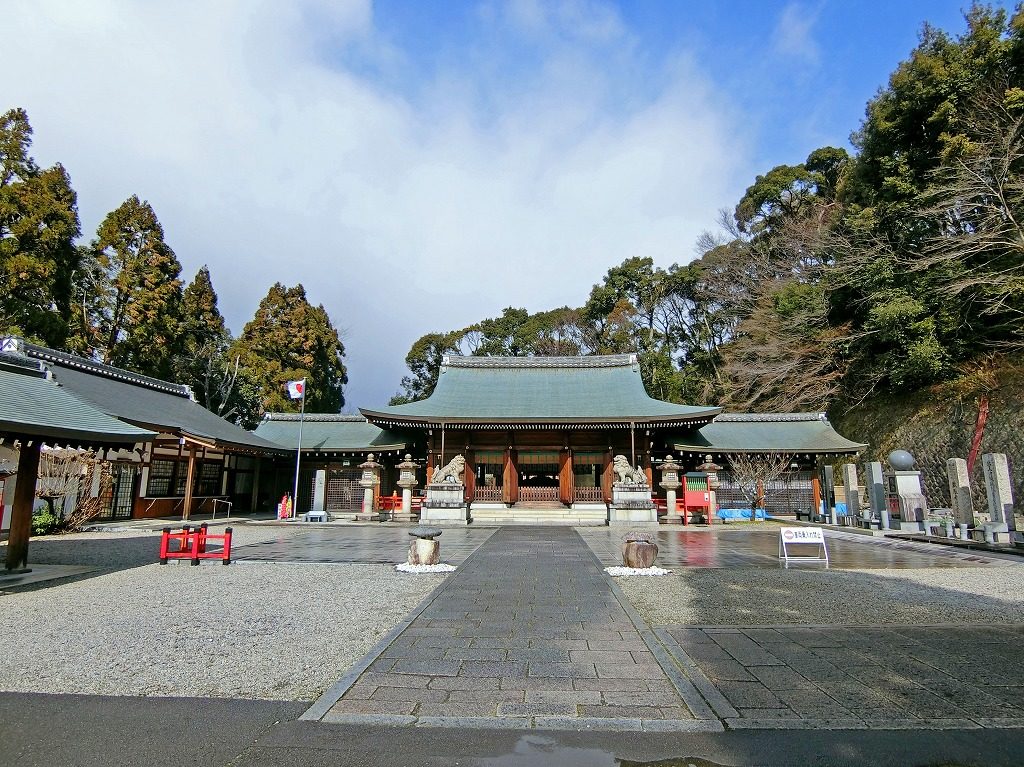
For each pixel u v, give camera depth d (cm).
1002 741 388
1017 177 2383
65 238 2941
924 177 2725
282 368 4522
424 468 3147
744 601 838
